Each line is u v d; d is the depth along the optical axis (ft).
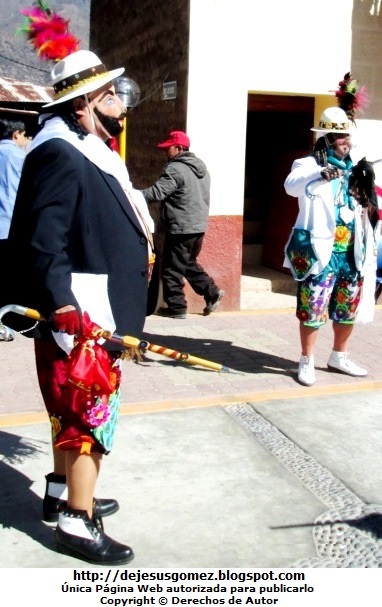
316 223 17.72
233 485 13.14
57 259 9.72
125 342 10.03
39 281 9.73
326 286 18.22
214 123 25.34
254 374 19.51
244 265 32.89
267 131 33.01
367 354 21.68
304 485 13.21
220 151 25.57
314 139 28.91
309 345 18.63
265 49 25.48
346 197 18.06
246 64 25.34
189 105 24.95
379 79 27.27
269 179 32.71
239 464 13.98
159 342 22.44
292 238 18.21
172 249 25.05
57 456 11.54
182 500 12.56
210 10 24.66
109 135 10.73
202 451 14.49
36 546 11.11
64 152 9.83
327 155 17.71
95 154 10.18
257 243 33.47
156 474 13.47
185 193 24.35
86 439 10.27
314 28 25.93
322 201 17.66
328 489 13.08
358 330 24.38
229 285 26.71
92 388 10.02
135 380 18.72
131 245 10.48
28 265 10.09
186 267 25.25
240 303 27.17
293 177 17.65
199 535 11.50
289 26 25.63
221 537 11.46
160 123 27.20
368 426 16.03
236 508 12.34
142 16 28.58
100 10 34.32
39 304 10.06
